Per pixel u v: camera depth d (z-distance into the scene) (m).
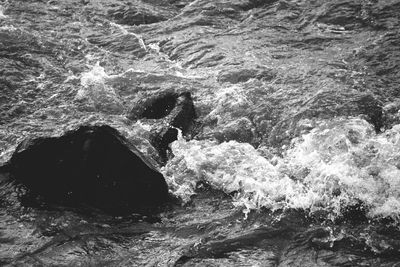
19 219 6.88
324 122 8.81
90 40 12.10
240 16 13.38
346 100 9.35
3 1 13.27
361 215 6.94
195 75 10.67
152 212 7.15
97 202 7.29
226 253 6.37
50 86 10.16
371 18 12.66
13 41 11.37
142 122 8.95
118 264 6.20
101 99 9.80
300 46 11.78
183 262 6.23
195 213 7.12
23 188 7.48
